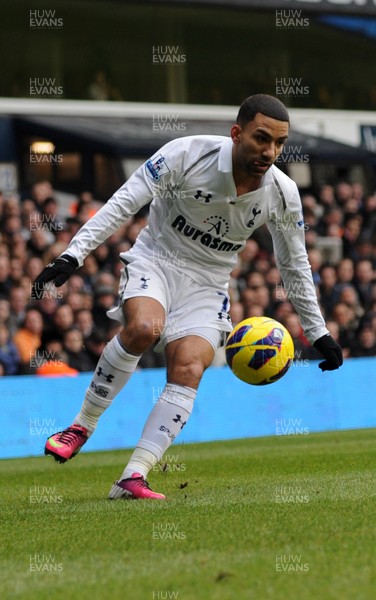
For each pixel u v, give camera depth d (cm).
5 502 887
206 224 852
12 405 1608
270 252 2184
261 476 1020
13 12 2216
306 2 2192
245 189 835
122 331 846
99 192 2255
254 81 2544
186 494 866
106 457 1430
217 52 2466
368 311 2161
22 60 2266
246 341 852
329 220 2320
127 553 599
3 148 2180
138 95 2403
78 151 2239
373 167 2531
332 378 1909
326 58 2573
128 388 1717
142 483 835
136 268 866
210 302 871
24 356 1767
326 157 2462
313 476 992
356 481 916
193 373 841
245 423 1795
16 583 540
